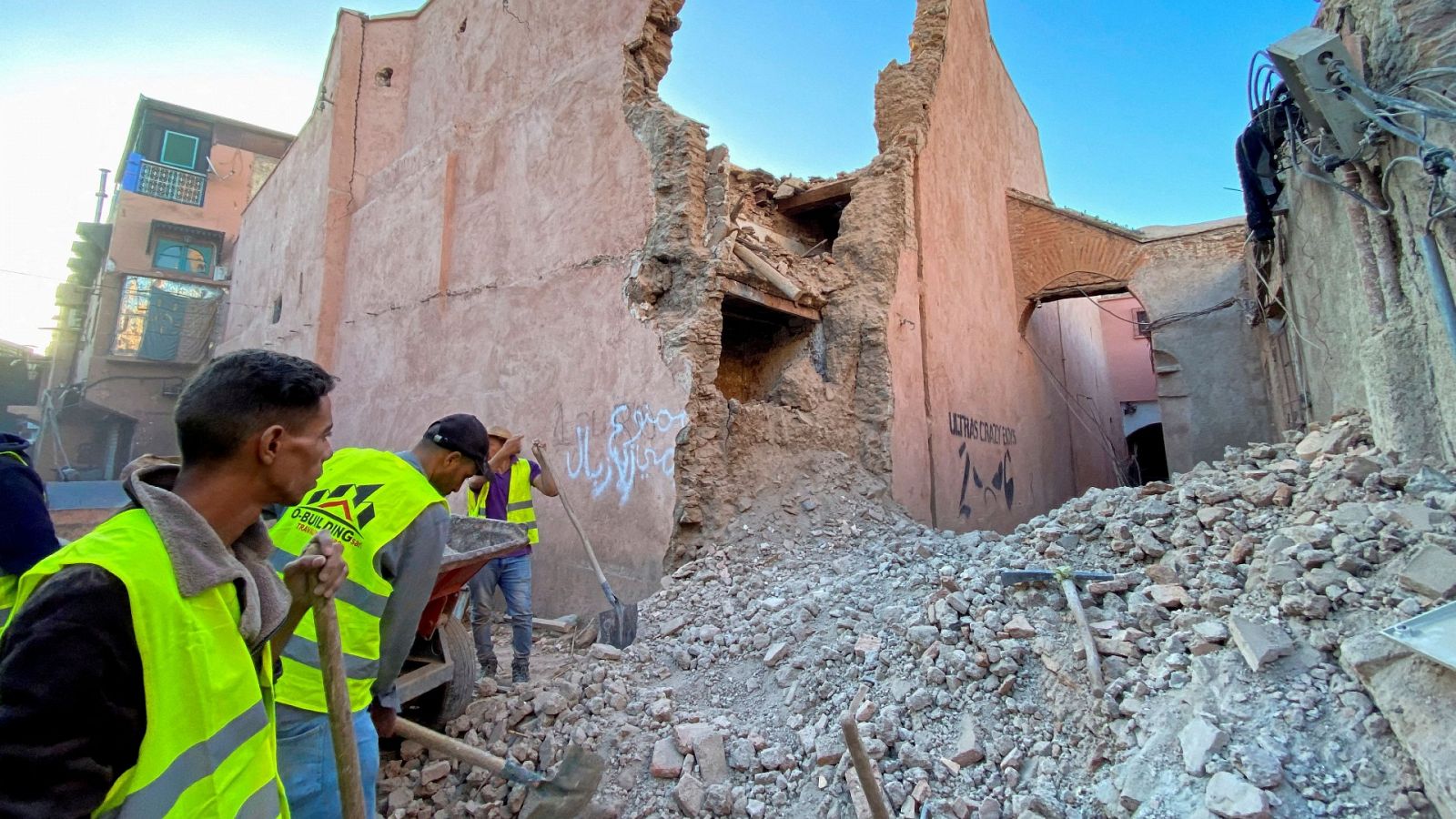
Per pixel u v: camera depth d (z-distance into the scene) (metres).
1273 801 2.24
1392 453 3.71
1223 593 3.18
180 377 21.44
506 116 9.00
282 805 1.54
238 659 1.33
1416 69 3.56
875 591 4.69
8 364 28.12
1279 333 8.95
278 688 2.14
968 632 3.67
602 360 6.93
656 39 7.39
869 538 6.43
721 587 5.49
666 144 6.72
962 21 11.40
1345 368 5.37
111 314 21.09
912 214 8.92
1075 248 13.05
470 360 8.70
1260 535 3.51
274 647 1.57
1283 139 5.77
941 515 8.62
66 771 1.02
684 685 4.15
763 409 6.98
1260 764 2.33
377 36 12.31
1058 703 3.13
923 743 3.14
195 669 1.22
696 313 6.28
